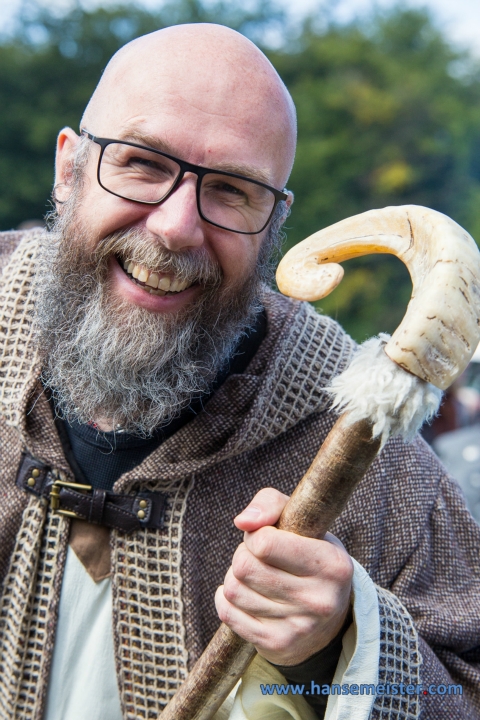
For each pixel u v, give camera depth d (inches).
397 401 34.0
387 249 36.3
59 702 49.3
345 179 924.0
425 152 933.8
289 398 51.9
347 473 37.4
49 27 1008.9
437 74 1033.5
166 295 47.0
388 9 1176.8
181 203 44.7
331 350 54.2
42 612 49.5
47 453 49.5
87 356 47.8
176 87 45.2
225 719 47.3
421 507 53.6
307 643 40.4
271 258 54.4
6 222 871.7
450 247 33.8
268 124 46.8
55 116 923.4
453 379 34.1
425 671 47.4
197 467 49.1
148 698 48.6
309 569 39.1
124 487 49.1
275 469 51.7
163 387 47.8
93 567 49.6
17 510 50.2
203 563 49.8
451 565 53.6
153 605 48.8
